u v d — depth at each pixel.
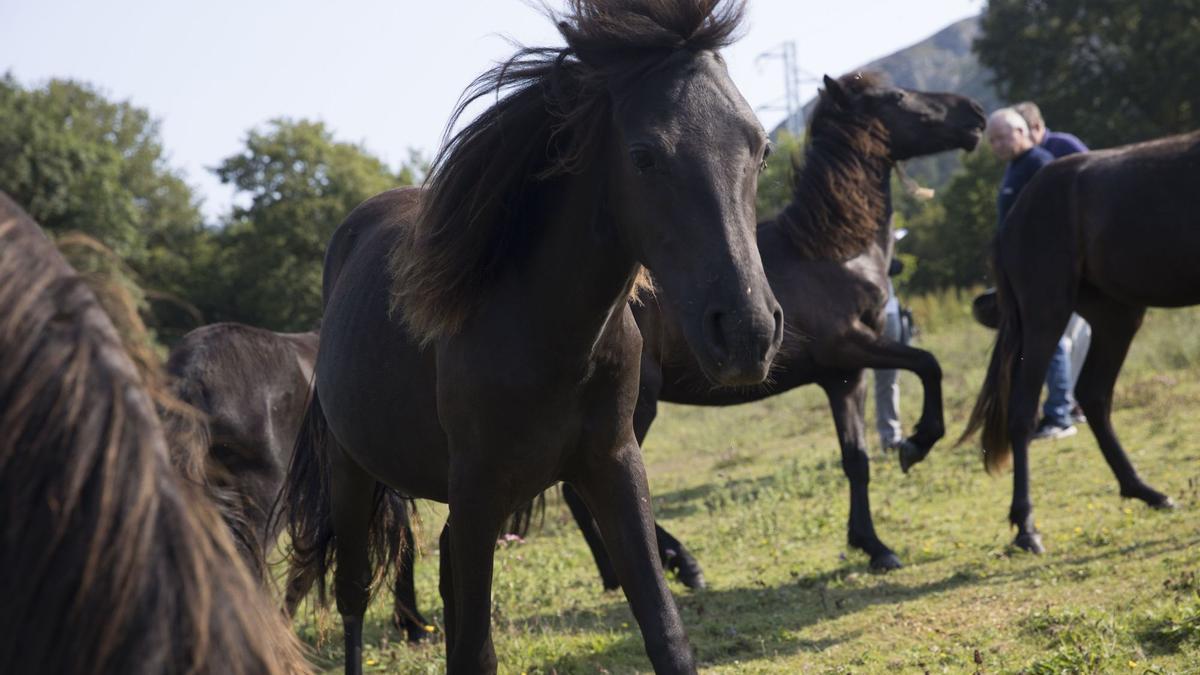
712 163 2.37
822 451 9.77
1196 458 7.05
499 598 5.51
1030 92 38.53
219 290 40.91
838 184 5.67
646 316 5.10
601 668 4.28
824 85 5.84
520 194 2.78
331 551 3.99
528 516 4.86
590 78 2.57
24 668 1.24
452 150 2.87
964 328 17.45
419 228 2.84
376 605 5.71
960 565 5.37
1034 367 5.85
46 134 33.09
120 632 1.25
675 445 11.85
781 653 4.23
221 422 4.67
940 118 5.93
